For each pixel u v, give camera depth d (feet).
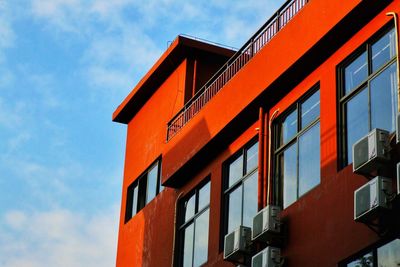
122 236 101.24
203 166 83.35
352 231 58.29
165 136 95.50
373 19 62.18
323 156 63.87
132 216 101.09
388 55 60.13
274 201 69.36
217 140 79.10
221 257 75.10
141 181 100.58
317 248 61.46
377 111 59.93
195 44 94.99
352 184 59.57
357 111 62.23
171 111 95.55
